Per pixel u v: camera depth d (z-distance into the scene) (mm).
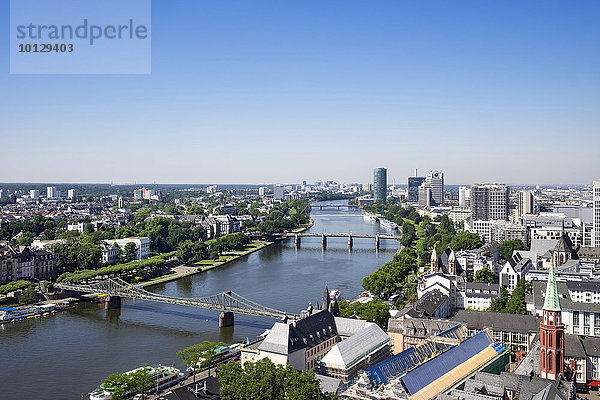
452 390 168125
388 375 189000
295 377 171500
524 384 175125
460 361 197875
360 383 176750
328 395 171750
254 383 171000
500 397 172750
